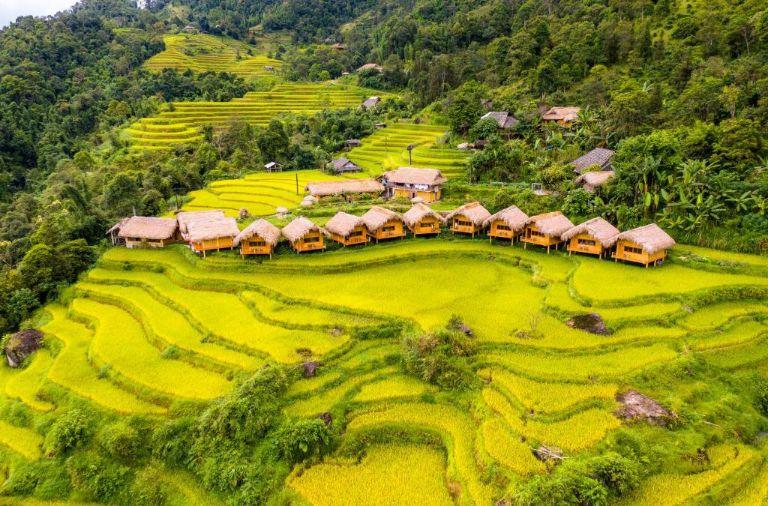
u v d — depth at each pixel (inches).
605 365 1306.6
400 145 3796.8
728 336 1419.8
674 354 1342.3
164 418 1261.1
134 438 1217.4
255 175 3609.7
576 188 2310.5
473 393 1254.3
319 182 2861.7
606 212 2103.8
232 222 2212.1
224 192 3139.8
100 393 1371.8
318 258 2070.6
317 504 1023.6
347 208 2578.7
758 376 1274.6
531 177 2664.9
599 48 3895.2
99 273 2118.6
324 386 1300.4
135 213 2674.7
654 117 2635.3
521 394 1211.2
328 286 1844.2
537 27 4222.4
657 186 2057.1
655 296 1605.6
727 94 2429.9
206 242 2108.8
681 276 1747.0
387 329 1523.1
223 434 1165.1
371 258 2060.8
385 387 1302.9
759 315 1524.4
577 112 3088.1
